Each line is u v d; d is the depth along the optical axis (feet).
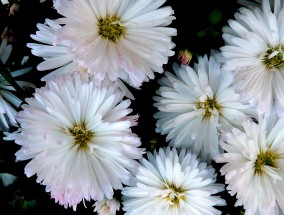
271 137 0.98
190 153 0.98
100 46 0.91
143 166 1.00
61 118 0.92
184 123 1.00
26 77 1.05
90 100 0.92
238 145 0.95
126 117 0.95
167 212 1.02
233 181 0.95
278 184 0.99
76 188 0.91
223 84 0.98
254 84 0.92
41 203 1.15
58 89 0.91
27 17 1.04
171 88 0.99
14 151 1.11
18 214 1.16
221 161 0.96
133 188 1.01
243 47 0.91
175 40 0.99
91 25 0.90
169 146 1.00
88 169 0.93
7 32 1.05
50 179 0.91
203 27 0.97
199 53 0.99
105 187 0.93
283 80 0.94
